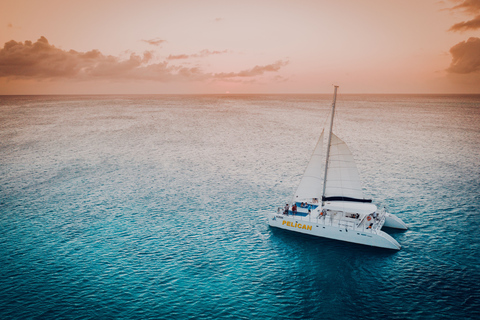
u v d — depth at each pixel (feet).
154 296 79.77
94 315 72.59
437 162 211.41
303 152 248.52
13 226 118.42
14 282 84.58
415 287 83.82
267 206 140.67
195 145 275.80
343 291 82.84
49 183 168.96
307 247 106.22
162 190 160.15
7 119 462.60
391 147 264.72
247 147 268.00
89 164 208.33
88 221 123.65
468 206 136.26
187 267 93.20
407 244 106.93
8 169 194.90
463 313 73.56
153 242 107.96
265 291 82.74
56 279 86.22
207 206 140.26
